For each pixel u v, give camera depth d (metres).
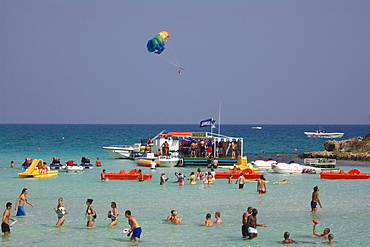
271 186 53.25
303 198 45.25
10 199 44.25
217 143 77.12
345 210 39.66
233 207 40.78
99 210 39.38
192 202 43.03
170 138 82.38
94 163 82.62
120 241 30.17
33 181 56.53
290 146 157.50
